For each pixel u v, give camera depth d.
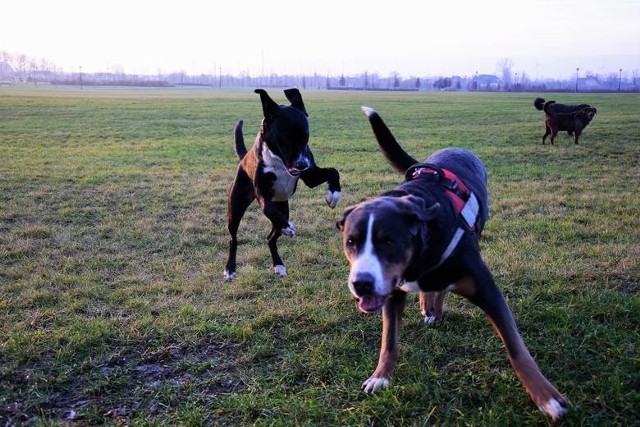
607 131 20.30
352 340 4.39
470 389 3.66
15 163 13.28
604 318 4.56
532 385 3.30
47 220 8.15
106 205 9.07
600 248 6.24
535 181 10.84
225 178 11.54
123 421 3.48
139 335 4.49
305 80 185.25
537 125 24.38
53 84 131.88
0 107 36.00
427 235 3.27
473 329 4.54
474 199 3.86
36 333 4.49
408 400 3.60
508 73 154.88
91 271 6.02
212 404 3.62
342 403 3.60
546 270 5.62
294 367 4.02
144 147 16.80
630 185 10.27
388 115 31.78
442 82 130.00
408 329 4.60
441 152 4.64
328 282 5.59
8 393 3.74
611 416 3.33
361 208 3.24
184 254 6.66
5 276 5.88
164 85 146.38
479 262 3.47
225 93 74.25
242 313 4.95
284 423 3.36
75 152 15.52
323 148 16.62
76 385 3.87
